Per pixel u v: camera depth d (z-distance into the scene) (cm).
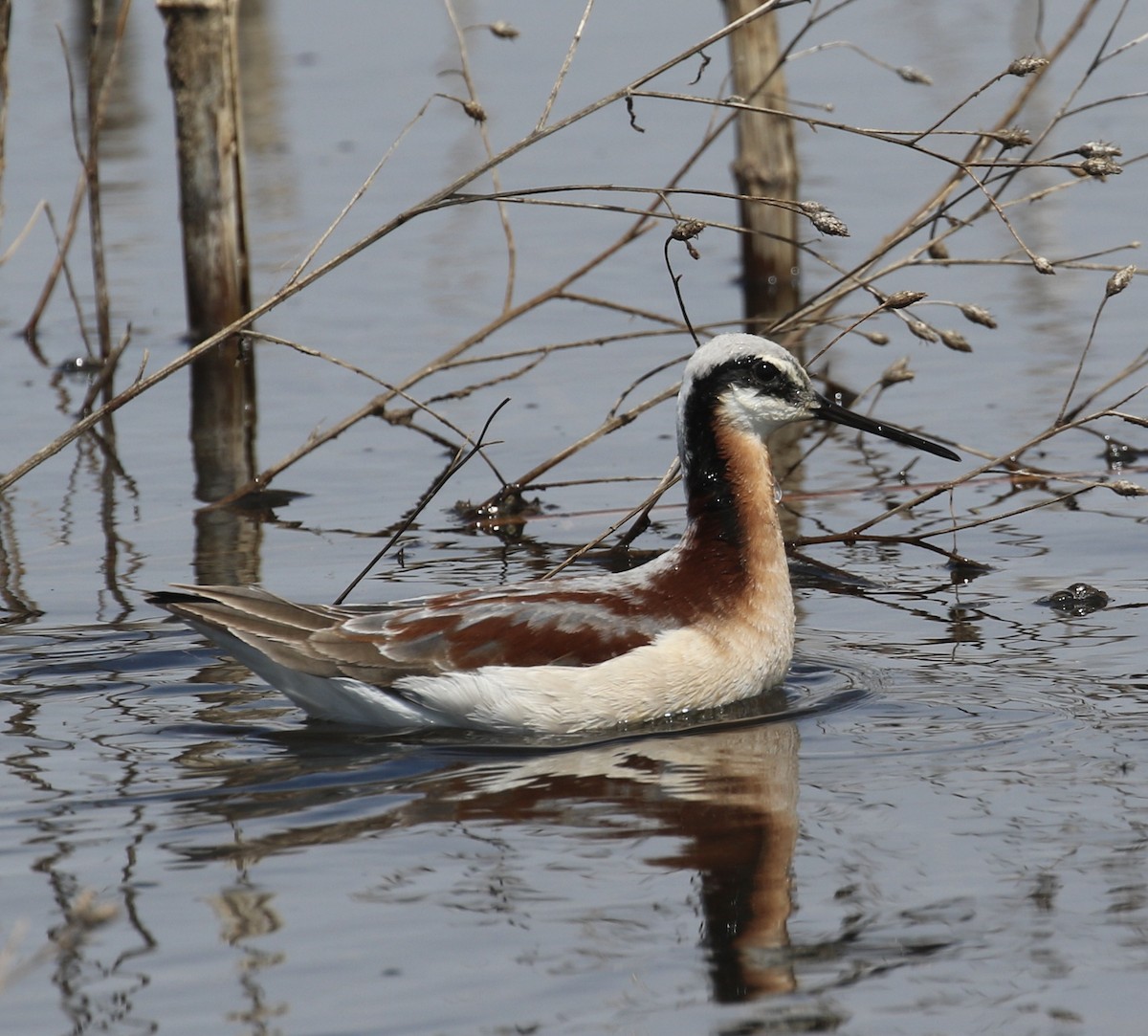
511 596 1073
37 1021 686
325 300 2020
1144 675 1066
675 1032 670
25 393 1781
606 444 1620
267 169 2419
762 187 2042
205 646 1170
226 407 1758
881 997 692
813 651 1151
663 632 1058
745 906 770
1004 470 1514
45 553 1358
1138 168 2378
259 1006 694
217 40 1842
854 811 874
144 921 766
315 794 919
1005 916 754
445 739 1022
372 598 1255
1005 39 2809
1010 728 988
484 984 707
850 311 1959
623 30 2973
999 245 2075
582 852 832
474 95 1338
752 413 1108
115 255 2180
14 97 2739
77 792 920
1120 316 1897
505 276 2088
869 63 2772
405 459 1606
